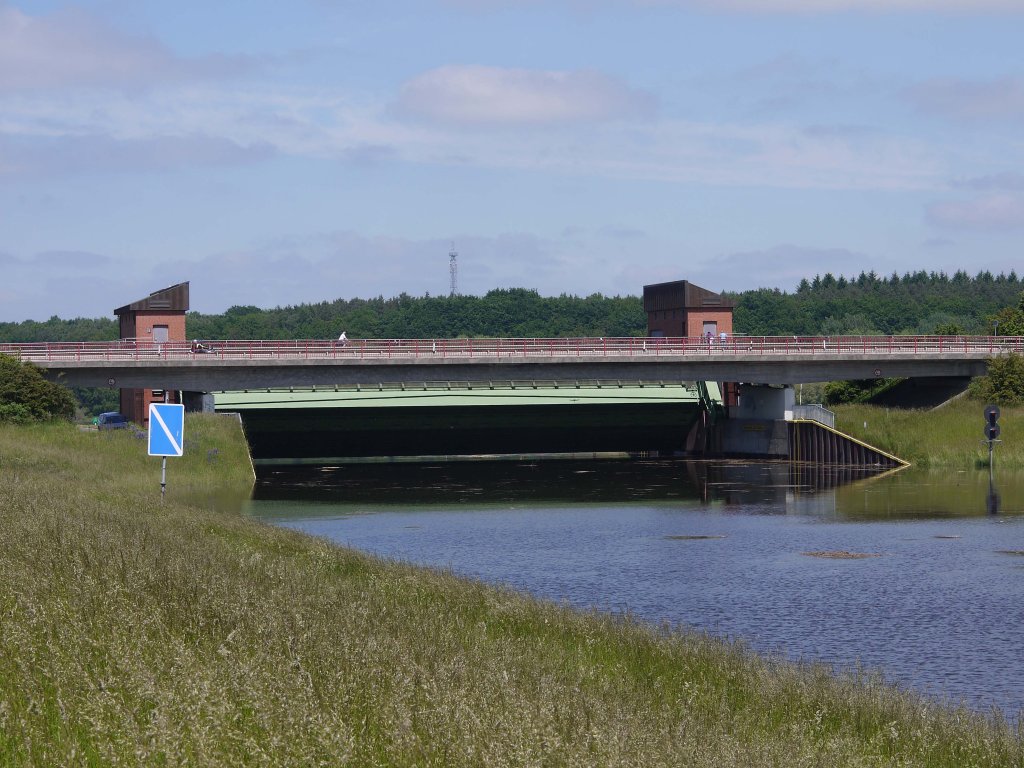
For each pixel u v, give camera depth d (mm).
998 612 39781
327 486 92250
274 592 21656
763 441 121625
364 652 16875
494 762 12438
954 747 19172
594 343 110875
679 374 112000
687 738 15102
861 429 114312
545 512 74750
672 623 37719
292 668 15266
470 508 77125
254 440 116625
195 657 15102
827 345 116062
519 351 108188
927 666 31594
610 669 22391
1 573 19750
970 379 118250
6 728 12367
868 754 17469
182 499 77750
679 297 133375
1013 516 69438
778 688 22188
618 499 82625
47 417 92062
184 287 117062
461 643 21250
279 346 106812
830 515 71188
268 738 12492
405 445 120688
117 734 12172
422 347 106750
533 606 29703
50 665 14289
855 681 24547
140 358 99750
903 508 74312
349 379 104312
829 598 42688
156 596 19250
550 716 14445
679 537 61781
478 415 114938
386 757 12812
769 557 53938
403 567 35719
